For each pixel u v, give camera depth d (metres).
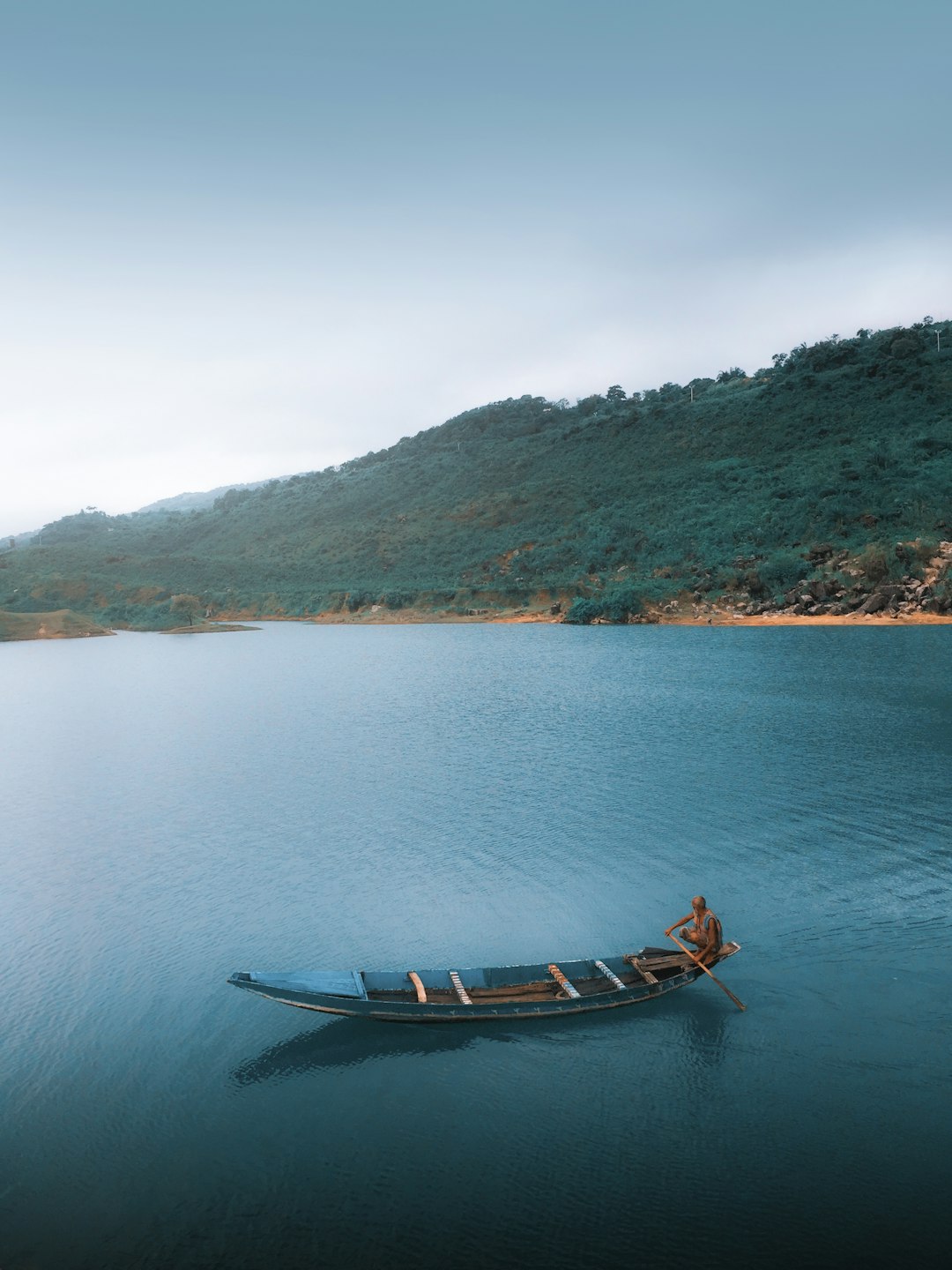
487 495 178.38
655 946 15.39
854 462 118.31
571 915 16.94
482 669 62.78
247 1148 10.43
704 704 41.88
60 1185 9.86
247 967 15.38
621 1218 9.17
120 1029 13.30
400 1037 12.84
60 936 17.06
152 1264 8.71
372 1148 10.38
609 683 51.66
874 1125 10.52
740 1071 11.67
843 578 90.31
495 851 20.95
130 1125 10.93
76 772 33.41
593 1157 10.12
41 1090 11.73
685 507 127.38
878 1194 9.41
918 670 50.88
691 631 85.81
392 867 20.23
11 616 131.75
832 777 26.59
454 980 12.95
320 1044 12.70
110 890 19.69
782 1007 13.23
